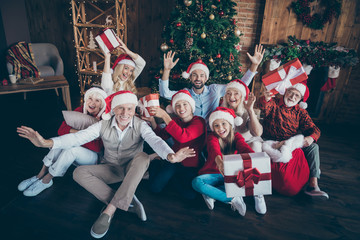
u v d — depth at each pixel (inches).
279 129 86.9
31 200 77.5
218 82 123.2
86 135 69.6
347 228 72.2
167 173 81.5
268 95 83.5
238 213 76.4
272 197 84.2
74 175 68.7
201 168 79.3
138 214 71.1
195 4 111.2
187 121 83.4
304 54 135.8
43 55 176.7
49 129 125.3
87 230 67.4
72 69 192.5
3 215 70.9
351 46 138.7
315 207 80.4
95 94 80.3
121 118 69.2
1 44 157.8
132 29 182.1
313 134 83.8
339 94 148.8
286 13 139.2
